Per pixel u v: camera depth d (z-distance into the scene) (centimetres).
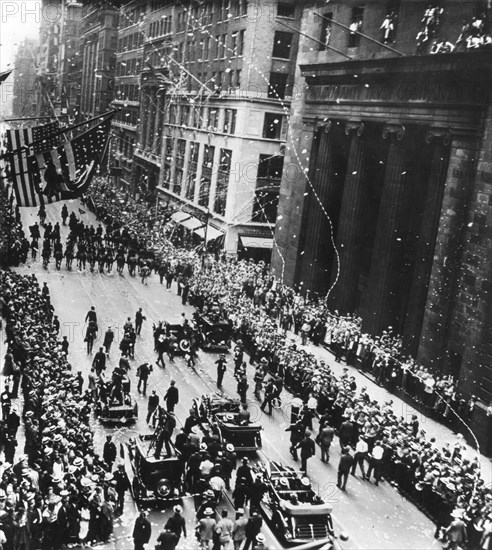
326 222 4166
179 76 6544
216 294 3831
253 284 4306
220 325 3306
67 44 11519
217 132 5591
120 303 3909
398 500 1992
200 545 1609
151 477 1795
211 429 2183
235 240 5322
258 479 1792
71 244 4559
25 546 1443
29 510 1490
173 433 2225
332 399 2453
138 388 2645
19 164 1585
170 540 1463
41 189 1598
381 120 3428
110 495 1730
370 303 3447
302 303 3866
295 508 1672
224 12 5528
